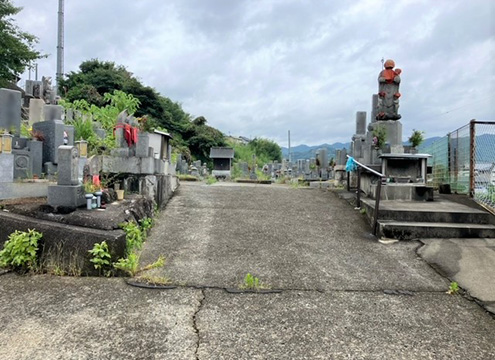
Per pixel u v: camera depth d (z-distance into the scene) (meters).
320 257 4.96
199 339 2.80
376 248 5.41
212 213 7.09
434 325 3.16
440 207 6.80
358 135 12.91
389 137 10.09
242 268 4.45
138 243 4.89
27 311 3.20
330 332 2.97
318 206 7.94
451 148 9.05
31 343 2.68
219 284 3.94
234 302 3.51
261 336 2.88
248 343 2.77
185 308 3.34
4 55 17.70
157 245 5.23
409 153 9.40
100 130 9.92
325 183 12.90
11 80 19.50
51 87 13.38
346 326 3.09
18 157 6.89
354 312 3.36
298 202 8.28
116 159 6.96
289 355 2.62
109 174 6.89
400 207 6.71
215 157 22.83
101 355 2.55
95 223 4.56
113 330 2.90
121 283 3.91
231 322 3.10
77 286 3.80
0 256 4.32
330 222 6.75
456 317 3.33
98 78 30.39
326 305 3.50
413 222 6.20
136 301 3.46
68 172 5.01
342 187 11.25
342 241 5.72
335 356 2.62
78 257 4.19
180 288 3.80
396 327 3.10
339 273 4.39
